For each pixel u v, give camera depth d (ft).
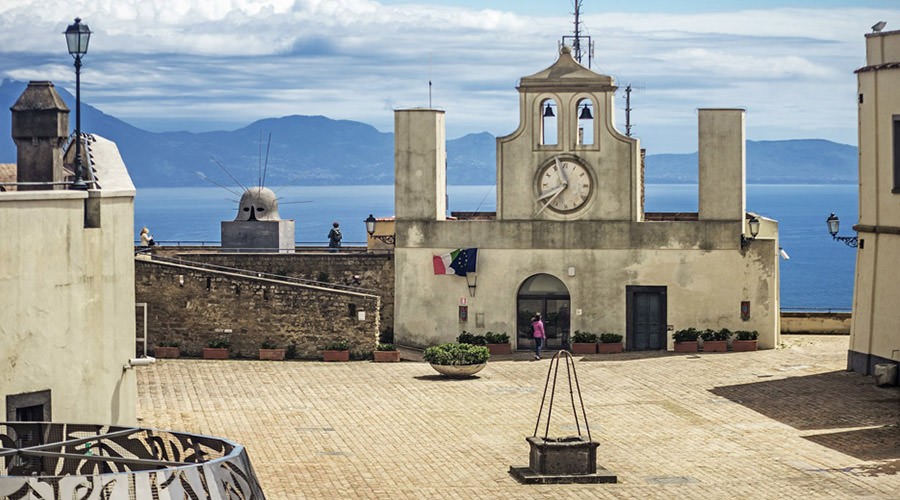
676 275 156.04
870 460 99.76
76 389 80.79
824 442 106.01
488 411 121.29
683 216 181.37
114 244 85.10
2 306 74.38
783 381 132.05
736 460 100.94
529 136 157.48
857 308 134.41
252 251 179.93
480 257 158.10
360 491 92.53
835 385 128.88
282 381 136.87
